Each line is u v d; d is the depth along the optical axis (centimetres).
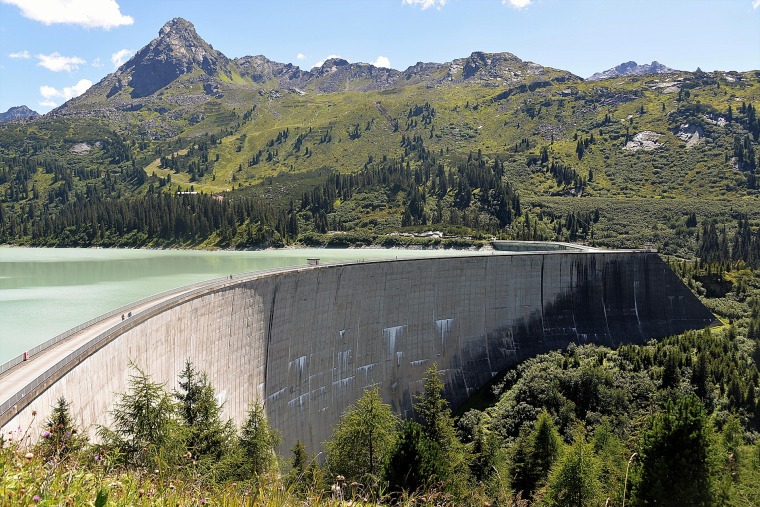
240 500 1734
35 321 9269
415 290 8831
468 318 9731
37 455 1628
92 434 3412
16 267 16250
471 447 6250
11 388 2952
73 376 3284
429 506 2544
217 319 5416
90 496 1436
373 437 4588
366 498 2233
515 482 5966
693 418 3934
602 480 5547
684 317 12119
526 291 10644
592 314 11406
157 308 4500
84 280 13625
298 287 6762
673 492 3912
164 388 4538
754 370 8931
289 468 4906
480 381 9588
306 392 6944
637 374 8844
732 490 4666
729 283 14300
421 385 8888
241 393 5759
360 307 7919
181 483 1750
